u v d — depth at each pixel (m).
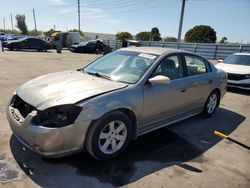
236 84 8.24
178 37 24.48
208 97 5.22
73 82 3.45
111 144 3.30
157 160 3.44
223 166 3.42
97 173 3.02
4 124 4.26
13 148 3.45
